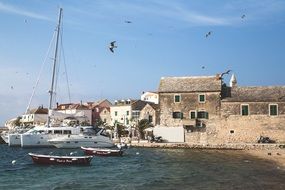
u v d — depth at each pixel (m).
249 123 73.31
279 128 72.00
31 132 71.81
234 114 74.12
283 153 59.72
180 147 72.06
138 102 114.06
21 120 135.88
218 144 70.12
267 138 72.00
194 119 75.62
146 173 39.12
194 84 77.69
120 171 41.03
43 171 41.16
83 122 81.19
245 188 29.53
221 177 35.31
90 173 39.59
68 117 79.06
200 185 31.12
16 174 39.03
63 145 69.38
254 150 66.62
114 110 117.81
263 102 73.06
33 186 31.84
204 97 75.81
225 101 74.75
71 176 37.47
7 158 56.34
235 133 73.75
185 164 46.47
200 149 69.81
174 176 36.38
